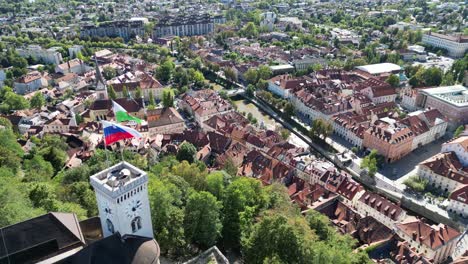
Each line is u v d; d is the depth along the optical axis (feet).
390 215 528.22
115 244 254.88
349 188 579.89
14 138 624.59
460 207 557.33
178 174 497.87
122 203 252.83
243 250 359.66
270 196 448.65
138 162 556.92
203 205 359.25
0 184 380.37
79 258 248.73
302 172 634.43
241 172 615.16
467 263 428.56
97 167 513.04
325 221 431.02
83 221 312.71
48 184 430.20
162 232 338.75
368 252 451.94
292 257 325.01
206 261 322.34
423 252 476.54
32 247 264.72
